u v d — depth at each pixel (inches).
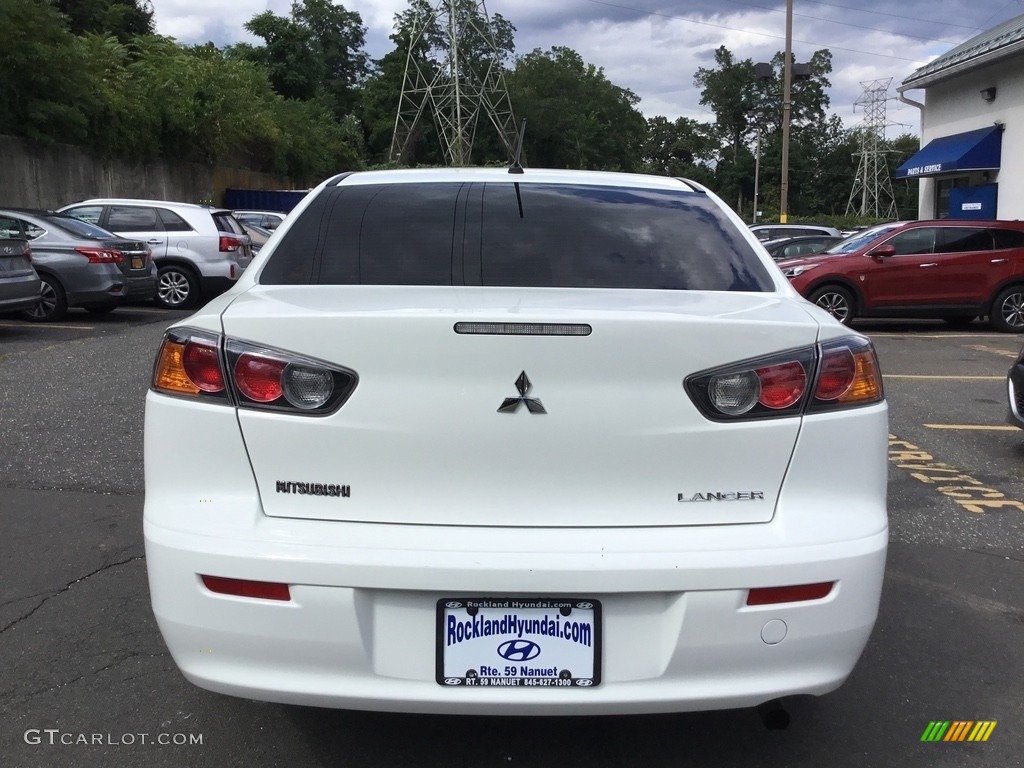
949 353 434.3
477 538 85.8
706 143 4087.1
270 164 1439.5
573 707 86.1
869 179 3366.1
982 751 107.9
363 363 86.7
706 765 104.6
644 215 120.2
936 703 118.4
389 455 86.9
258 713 113.6
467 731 110.7
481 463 86.7
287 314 88.6
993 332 523.8
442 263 109.0
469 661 86.1
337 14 2928.2
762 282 110.9
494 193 122.0
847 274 505.4
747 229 121.6
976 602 150.1
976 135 756.6
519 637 86.1
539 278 107.1
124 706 114.3
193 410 89.1
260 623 85.4
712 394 87.8
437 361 86.0
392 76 2652.6
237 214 856.9
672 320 86.6
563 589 84.1
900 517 193.2
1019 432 269.7
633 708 86.7
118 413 263.3
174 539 87.4
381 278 107.0
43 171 835.4
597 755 106.3
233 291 106.5
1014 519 192.4
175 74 1101.7
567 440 86.6
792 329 90.0
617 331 85.8
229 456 88.7
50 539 168.2
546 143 3203.7
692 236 116.6
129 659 125.6
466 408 86.4
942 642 135.5
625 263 110.6
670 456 87.5
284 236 114.4
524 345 85.7
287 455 87.9
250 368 88.3
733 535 87.5
